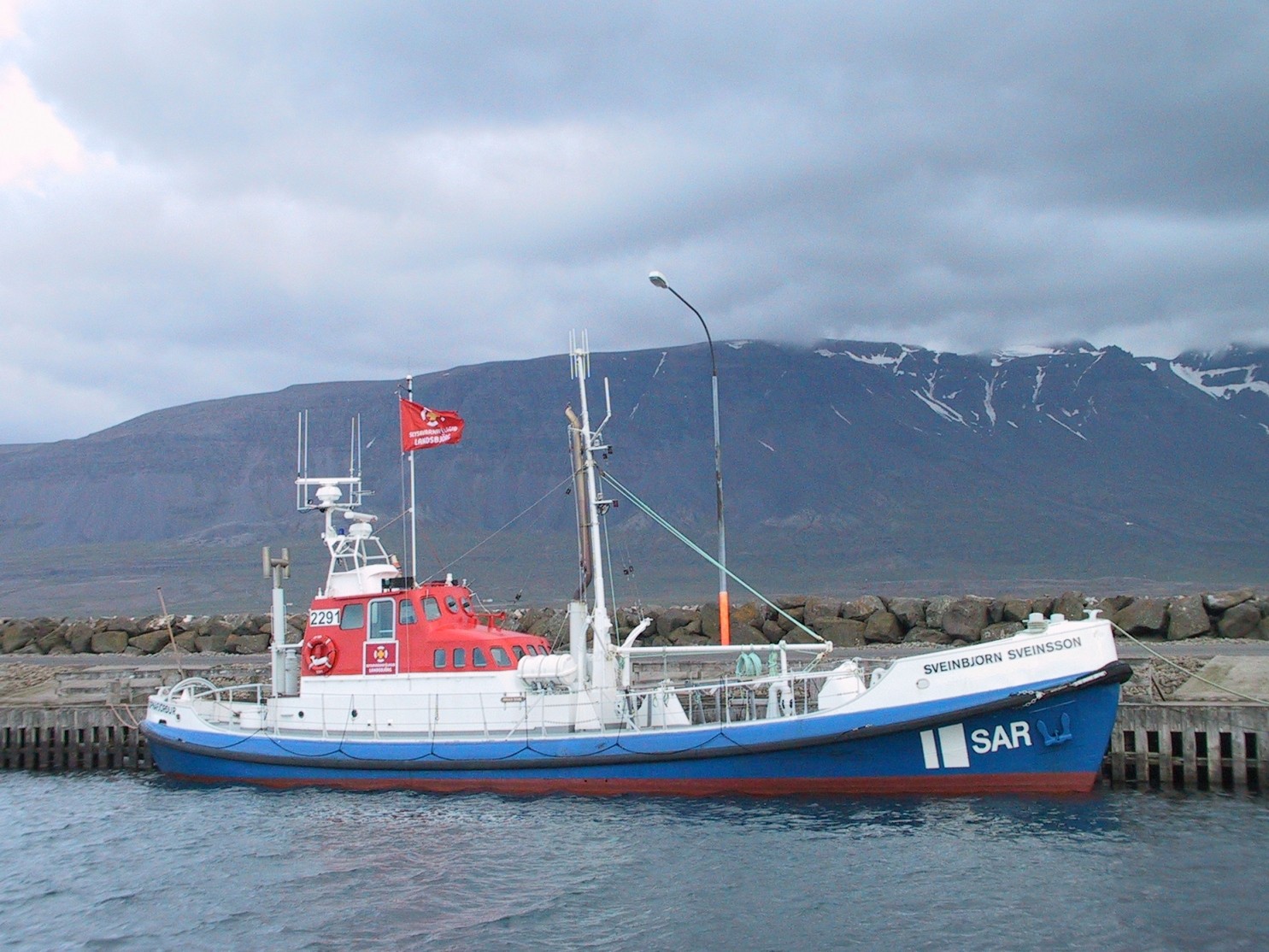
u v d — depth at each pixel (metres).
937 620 41.72
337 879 20.22
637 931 17.36
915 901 18.14
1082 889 18.45
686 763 24.12
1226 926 16.92
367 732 26.88
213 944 17.62
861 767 23.45
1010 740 22.92
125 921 18.86
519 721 25.81
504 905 18.61
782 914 17.83
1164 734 25.30
